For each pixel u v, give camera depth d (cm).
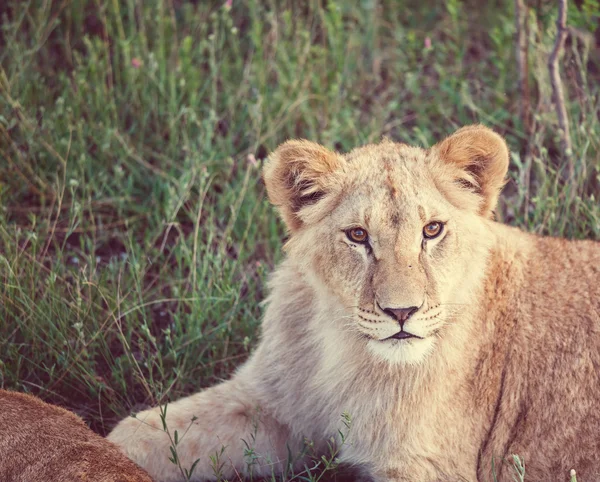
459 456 837
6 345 990
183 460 877
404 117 1419
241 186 1226
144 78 1365
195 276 1048
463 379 835
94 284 996
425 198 788
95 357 1031
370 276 776
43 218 1212
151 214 1238
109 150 1274
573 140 1258
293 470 903
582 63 1414
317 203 827
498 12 1596
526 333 852
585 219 1138
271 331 910
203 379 1023
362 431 849
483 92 1446
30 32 1438
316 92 1396
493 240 846
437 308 777
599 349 837
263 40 1480
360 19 1539
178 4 1608
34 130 1248
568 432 836
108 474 718
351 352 845
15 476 742
